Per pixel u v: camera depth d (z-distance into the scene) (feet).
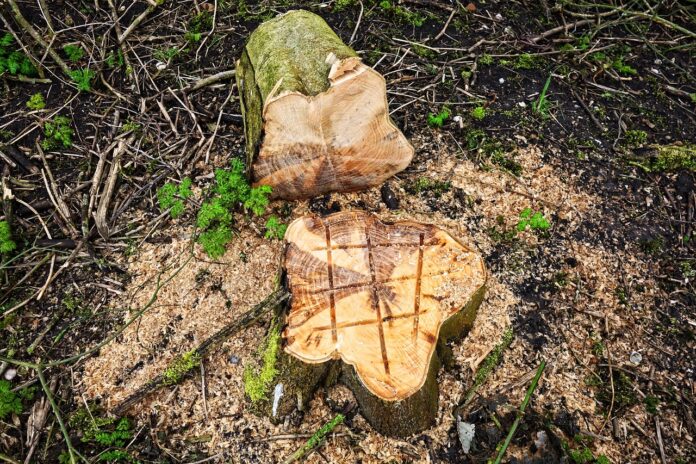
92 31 5.63
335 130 4.04
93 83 5.28
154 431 3.74
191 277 4.18
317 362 3.36
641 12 6.01
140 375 3.89
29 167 4.82
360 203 4.55
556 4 6.04
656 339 4.11
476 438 3.66
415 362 3.36
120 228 4.49
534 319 4.08
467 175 4.69
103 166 4.78
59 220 4.55
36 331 4.12
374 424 3.63
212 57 5.50
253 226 4.34
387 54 5.48
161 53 5.50
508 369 3.90
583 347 4.03
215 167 4.75
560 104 5.26
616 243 4.48
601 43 5.86
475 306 3.70
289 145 4.05
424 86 5.27
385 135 4.19
